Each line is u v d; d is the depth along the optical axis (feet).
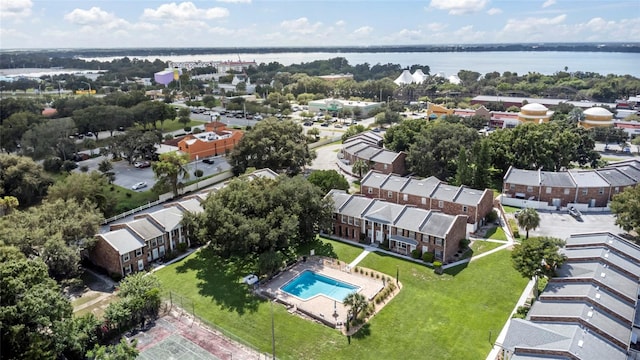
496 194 364.79
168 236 264.11
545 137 393.91
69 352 170.30
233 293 222.28
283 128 405.18
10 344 151.02
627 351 152.25
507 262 247.09
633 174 346.13
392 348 179.52
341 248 272.92
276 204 253.03
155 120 615.98
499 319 196.03
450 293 218.79
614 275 194.59
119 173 435.53
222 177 408.87
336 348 180.34
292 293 223.92
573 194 332.60
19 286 157.79
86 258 257.14
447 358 172.65
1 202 308.60
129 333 190.70
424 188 326.03
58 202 254.06
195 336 189.06
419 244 258.37
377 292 219.00
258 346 182.39
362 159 428.15
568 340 151.64
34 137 441.68
